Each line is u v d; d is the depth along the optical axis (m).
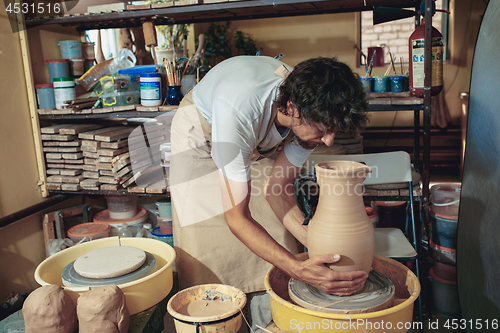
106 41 3.07
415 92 1.98
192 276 1.81
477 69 1.85
